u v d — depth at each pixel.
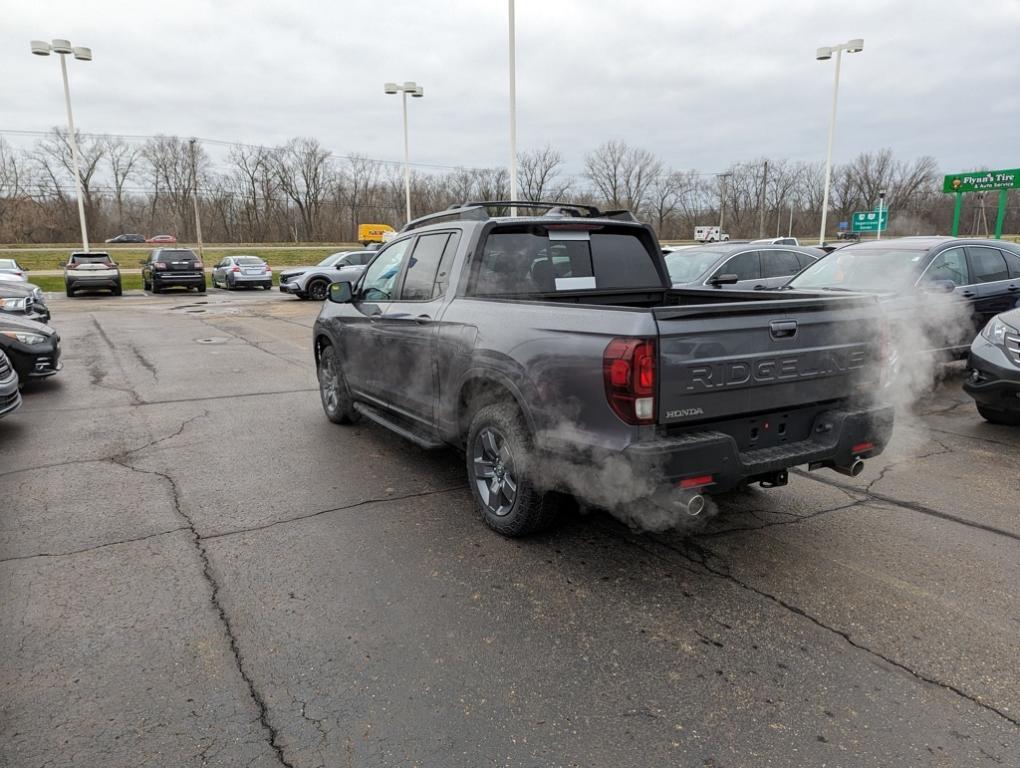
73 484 4.50
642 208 74.00
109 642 2.66
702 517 3.91
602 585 3.13
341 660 2.56
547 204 4.65
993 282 7.60
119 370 9.06
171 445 5.43
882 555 3.41
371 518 3.92
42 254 46.81
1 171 66.00
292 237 79.44
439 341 4.01
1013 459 4.98
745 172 76.31
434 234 4.44
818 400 3.33
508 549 3.50
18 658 2.55
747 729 2.18
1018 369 5.39
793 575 3.21
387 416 5.02
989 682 2.40
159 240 66.19
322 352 6.21
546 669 2.50
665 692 2.37
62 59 28.30
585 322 2.99
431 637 2.71
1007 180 28.45
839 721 2.21
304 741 2.13
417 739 2.14
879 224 33.09
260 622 2.82
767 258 9.92
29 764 2.02
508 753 2.08
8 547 3.52
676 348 2.83
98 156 71.56
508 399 3.58
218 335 12.97
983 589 3.05
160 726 2.20
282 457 5.09
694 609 2.91
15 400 5.78
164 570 3.27
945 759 2.04
